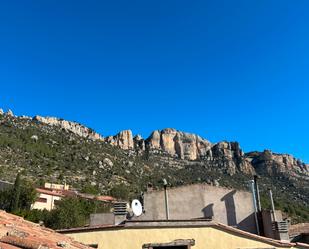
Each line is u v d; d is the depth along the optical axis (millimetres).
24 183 92500
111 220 27562
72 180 133500
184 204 28078
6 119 182375
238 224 27516
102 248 17922
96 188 130625
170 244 18031
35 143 158625
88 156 170625
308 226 30969
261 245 18891
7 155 133375
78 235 18203
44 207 84812
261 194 75500
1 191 81812
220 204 28172
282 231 24406
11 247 6316
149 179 174875
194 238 18359
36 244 6883
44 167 137500
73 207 70438
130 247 17938
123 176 164250
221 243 18500
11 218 10609
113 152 199625
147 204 27906
